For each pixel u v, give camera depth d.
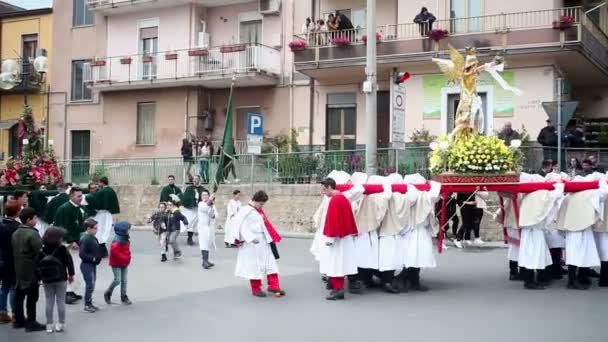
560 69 23.84
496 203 17.17
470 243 16.81
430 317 9.27
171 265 14.88
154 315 9.78
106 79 32.03
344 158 20.73
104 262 15.52
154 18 31.92
